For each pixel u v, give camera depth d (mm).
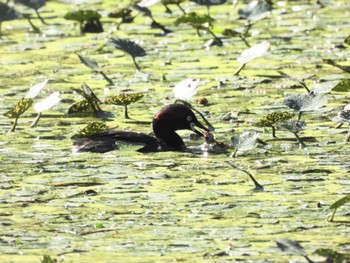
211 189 12430
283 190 12336
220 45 21266
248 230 10984
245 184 12625
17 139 14812
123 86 17984
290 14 24281
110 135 14641
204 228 11062
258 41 21484
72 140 14617
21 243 10680
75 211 11695
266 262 10078
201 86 17828
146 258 10227
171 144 14531
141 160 13766
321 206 11727
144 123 15680
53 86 18047
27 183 12742
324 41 21234
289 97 15078
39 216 11539
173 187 12523
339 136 14727
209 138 14508
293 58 19828
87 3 26422
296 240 10648
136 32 22859
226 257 10227
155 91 17609
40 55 20719
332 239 10672
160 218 11414
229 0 26203
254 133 14086
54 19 24609
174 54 20578
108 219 11406
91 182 12766
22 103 15234
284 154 13930
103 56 20578
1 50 21234
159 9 25578
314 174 12961
